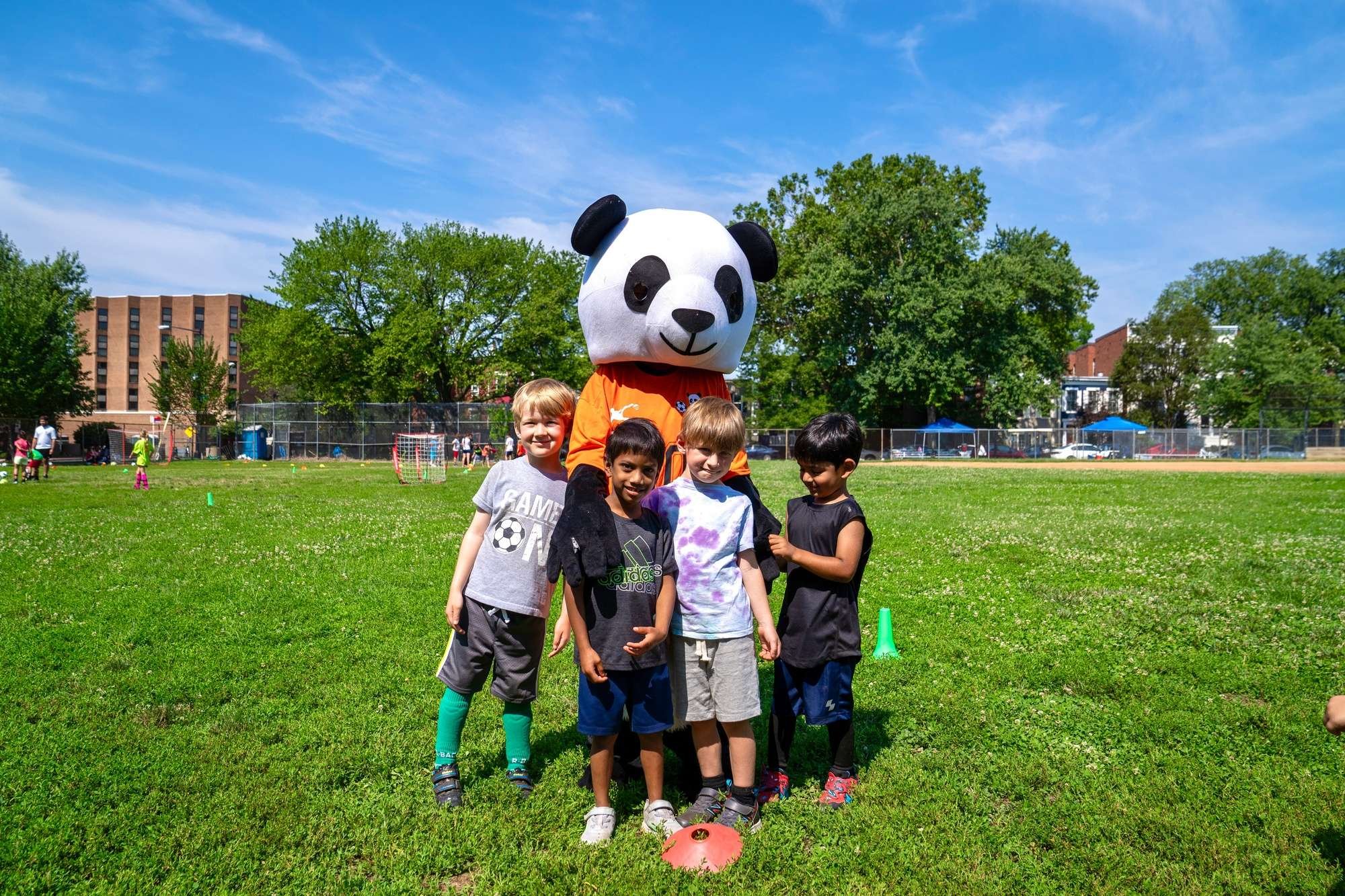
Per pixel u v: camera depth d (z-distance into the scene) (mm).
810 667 3584
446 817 3479
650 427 3311
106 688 4980
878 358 47438
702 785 3547
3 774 3787
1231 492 20688
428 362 49312
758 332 53125
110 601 7199
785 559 3643
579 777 3904
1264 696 4949
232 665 5430
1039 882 3008
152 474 31344
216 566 8938
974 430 53656
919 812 3520
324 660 5570
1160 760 4059
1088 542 10992
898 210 45344
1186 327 66688
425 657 5633
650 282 4289
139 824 3363
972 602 7375
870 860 3158
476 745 4227
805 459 3674
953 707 4762
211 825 3359
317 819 3443
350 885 2990
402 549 10156
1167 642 6047
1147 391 66188
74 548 10188
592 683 3340
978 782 3850
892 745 4301
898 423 59125
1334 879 2992
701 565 3428
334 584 7941
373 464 43156
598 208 4477
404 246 51312
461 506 16547
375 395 50719
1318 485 23516
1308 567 8930
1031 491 21297
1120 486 23469
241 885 2990
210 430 54750
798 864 3146
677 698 3514
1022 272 46500
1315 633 6199
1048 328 52938
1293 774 3865
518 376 51969
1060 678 5242
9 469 32562
